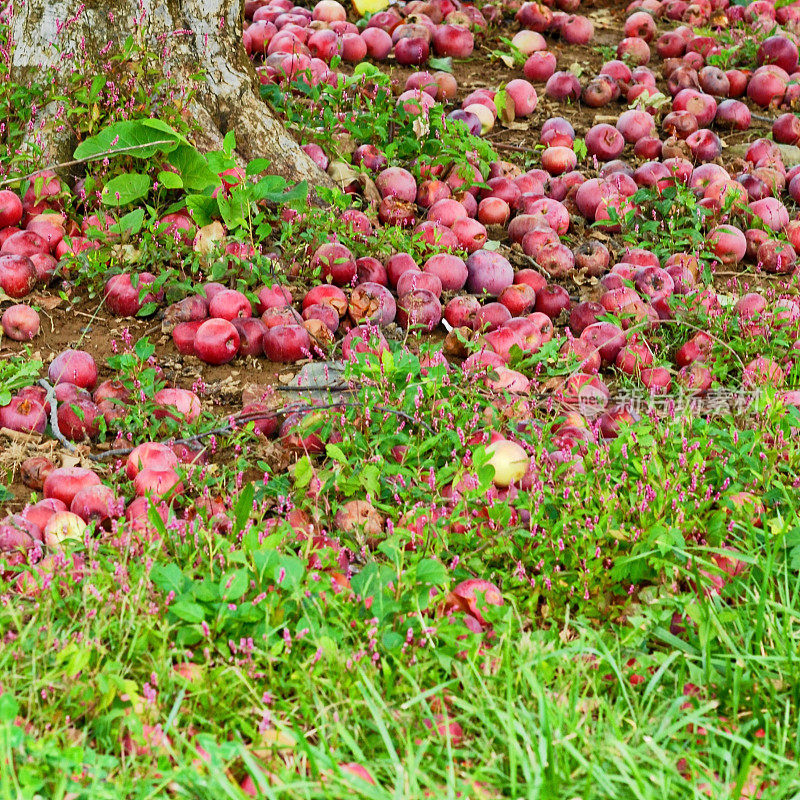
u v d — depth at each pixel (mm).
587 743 3611
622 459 4000
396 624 3748
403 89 5316
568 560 3879
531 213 4754
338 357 4336
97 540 3805
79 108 4531
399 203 4695
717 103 5422
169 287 4391
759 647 3746
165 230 4461
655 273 4496
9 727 3537
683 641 3771
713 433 4047
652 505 3906
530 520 3916
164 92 4594
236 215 4434
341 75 4934
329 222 4547
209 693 3631
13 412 4086
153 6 4590
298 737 3572
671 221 4652
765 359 4258
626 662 3744
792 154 5184
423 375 4156
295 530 3844
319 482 3965
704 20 6141
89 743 3621
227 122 4652
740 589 3842
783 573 3850
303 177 4684
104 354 4312
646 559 3846
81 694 3623
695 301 4445
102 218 4402
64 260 4441
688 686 3727
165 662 3652
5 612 3682
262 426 4133
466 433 4051
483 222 4789
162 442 4070
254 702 3643
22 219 4539
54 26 4586
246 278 4414
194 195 4480
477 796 3570
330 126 4824
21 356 4285
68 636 3684
